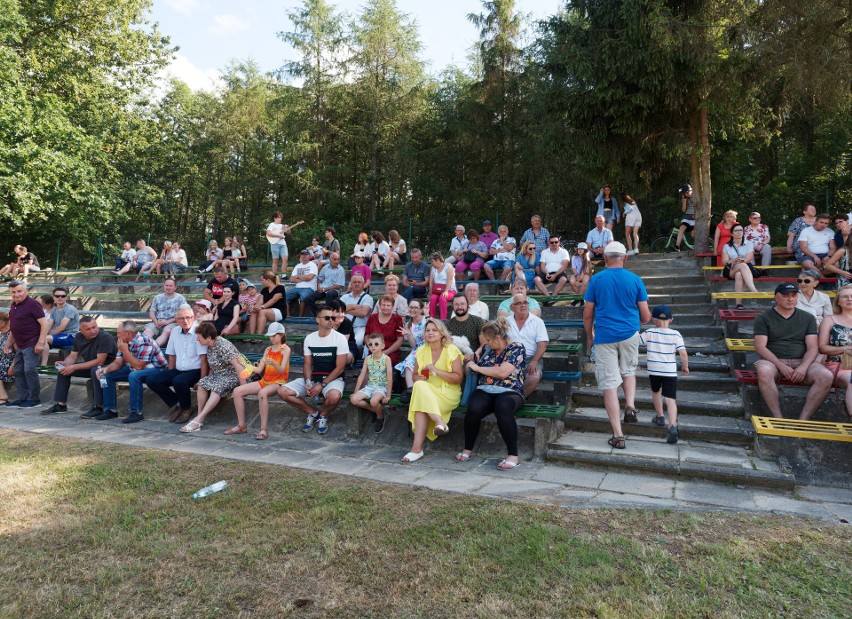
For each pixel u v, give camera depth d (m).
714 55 12.37
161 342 9.17
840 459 4.86
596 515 4.17
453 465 5.61
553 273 10.67
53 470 5.42
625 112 13.64
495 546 3.70
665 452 5.44
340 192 29.97
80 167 20.55
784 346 5.80
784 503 4.43
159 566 3.58
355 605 3.10
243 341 9.52
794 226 10.55
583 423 6.27
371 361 6.66
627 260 12.68
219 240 34.91
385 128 27.97
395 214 28.39
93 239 27.12
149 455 5.94
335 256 11.31
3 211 18.47
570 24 14.06
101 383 7.96
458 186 26.92
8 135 18.62
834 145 16.56
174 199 31.98
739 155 16.97
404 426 6.53
